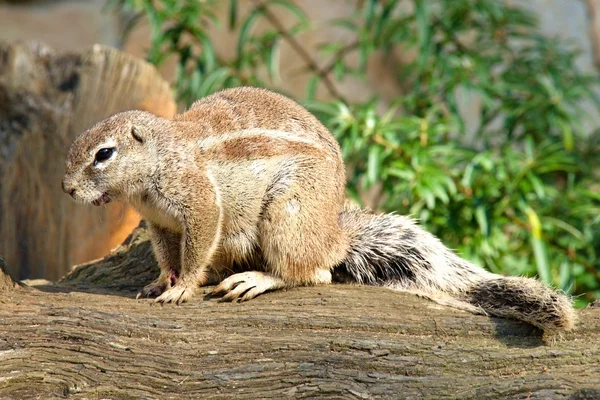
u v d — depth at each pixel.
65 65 14.71
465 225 14.91
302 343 8.42
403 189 14.42
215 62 17.52
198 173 9.34
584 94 18.11
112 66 14.31
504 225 16.48
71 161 9.45
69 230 13.64
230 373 8.23
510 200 14.71
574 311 8.61
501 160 14.61
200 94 16.08
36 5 24.59
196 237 9.30
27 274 13.70
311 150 9.59
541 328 8.59
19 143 13.90
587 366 8.31
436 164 14.85
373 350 8.38
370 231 10.09
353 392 8.12
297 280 9.59
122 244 11.62
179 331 8.51
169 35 16.52
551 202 16.28
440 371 8.28
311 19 24.47
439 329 8.66
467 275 9.63
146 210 9.66
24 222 13.76
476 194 14.65
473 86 16.48
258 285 9.36
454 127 16.66
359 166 15.94
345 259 10.02
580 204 16.11
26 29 24.34
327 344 8.41
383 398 8.09
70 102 14.23
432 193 13.90
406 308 8.94
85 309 8.64
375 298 9.09
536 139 18.20
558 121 17.20
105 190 9.48
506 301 9.04
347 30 24.55
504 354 8.36
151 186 9.42
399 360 8.31
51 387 8.13
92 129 9.51
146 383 8.21
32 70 14.64
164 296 9.12
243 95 10.09
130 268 10.88
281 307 8.89
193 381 8.20
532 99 17.45
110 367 8.27
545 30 24.50
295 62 24.09
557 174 18.30
